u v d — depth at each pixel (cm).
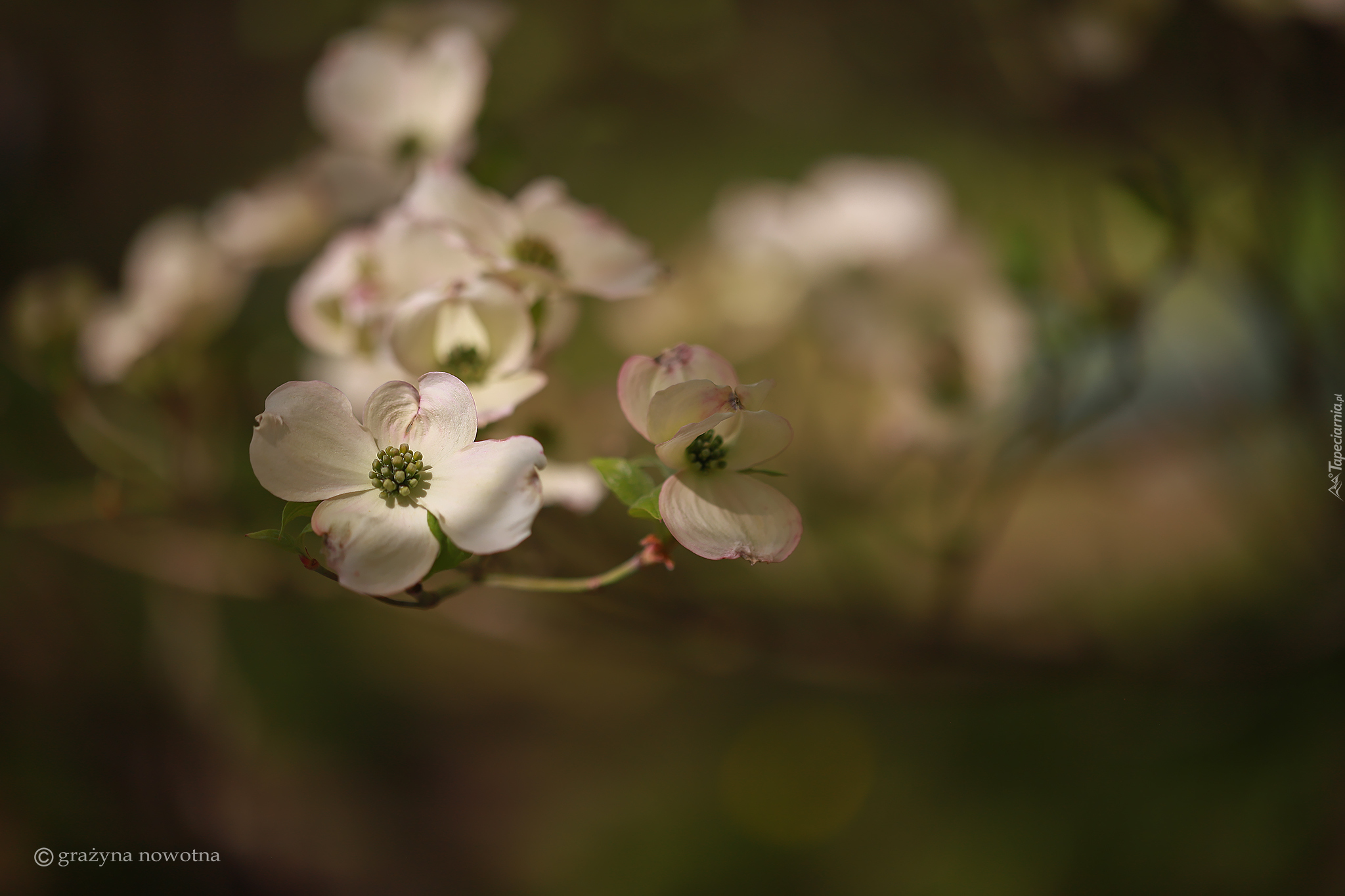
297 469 75
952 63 173
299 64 173
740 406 76
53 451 125
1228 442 151
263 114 174
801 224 122
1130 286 108
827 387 139
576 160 127
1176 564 167
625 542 102
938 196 123
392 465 75
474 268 82
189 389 107
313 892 176
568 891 210
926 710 190
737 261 123
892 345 113
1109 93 138
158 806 148
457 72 91
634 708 249
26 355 106
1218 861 132
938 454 113
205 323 105
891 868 174
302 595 110
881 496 122
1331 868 125
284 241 98
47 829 142
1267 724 130
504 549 74
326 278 86
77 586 147
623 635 109
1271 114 123
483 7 100
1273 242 122
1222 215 135
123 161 166
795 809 200
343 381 85
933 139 221
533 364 82
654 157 221
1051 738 164
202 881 152
